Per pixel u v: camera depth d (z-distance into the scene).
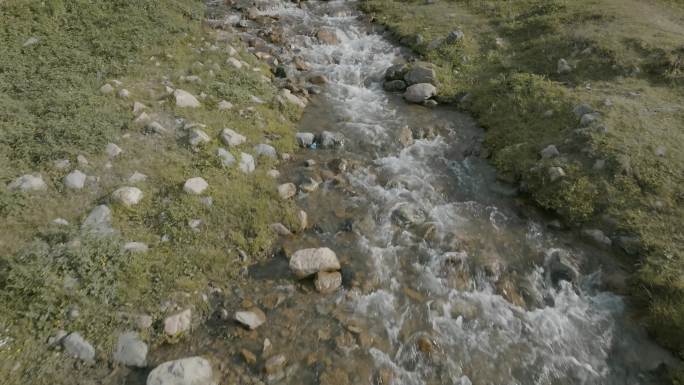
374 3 21.02
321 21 19.11
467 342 7.05
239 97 11.91
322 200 9.64
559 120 11.30
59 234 7.27
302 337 6.82
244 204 8.76
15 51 11.77
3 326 6.09
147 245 7.57
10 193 7.72
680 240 8.10
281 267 7.96
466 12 18.97
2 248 6.96
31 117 9.45
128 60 12.19
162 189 8.59
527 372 6.70
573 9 16.81
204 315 6.99
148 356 6.27
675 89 11.76
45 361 5.91
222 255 7.81
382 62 15.99
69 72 11.21
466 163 11.25
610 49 13.34
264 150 10.44
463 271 8.22
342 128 12.16
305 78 14.48
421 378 6.49
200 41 14.47
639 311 7.48
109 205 7.96
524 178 10.27
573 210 9.23
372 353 6.71
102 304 6.61
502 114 12.46
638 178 9.20
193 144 9.73
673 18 15.90
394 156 11.37
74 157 8.73
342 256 8.36
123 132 9.72
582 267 8.34
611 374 6.71
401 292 7.77
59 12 13.54
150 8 14.99
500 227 9.28
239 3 19.33
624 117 10.65
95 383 5.87
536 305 7.76
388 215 9.37
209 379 6.03
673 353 6.80
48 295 6.41
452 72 14.88
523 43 15.67
